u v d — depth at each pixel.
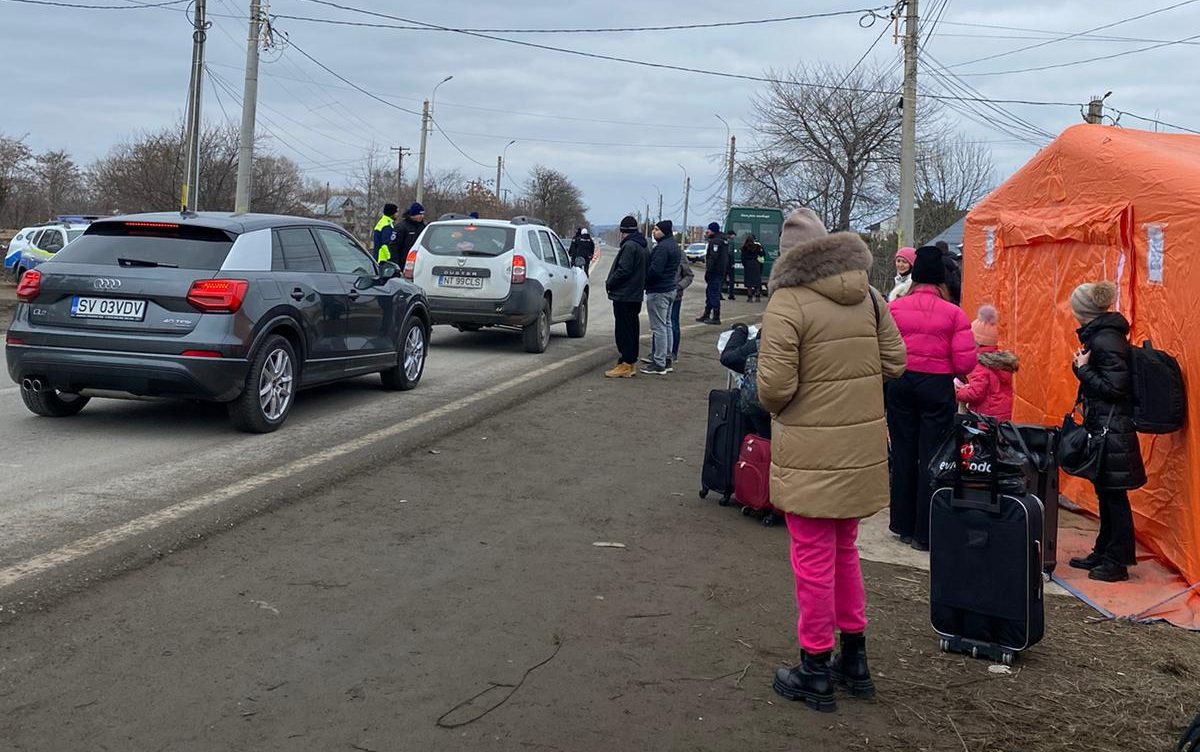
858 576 4.00
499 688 3.82
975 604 4.38
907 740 3.63
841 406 3.77
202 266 7.52
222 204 38.91
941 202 48.25
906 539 6.26
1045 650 4.58
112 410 8.73
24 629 4.09
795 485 3.80
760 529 6.18
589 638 4.35
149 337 7.26
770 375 3.74
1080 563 5.85
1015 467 4.41
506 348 14.41
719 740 3.54
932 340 5.95
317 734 3.40
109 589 4.58
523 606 4.68
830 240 3.79
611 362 13.36
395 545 5.44
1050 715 3.89
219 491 6.18
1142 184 6.20
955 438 4.46
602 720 3.63
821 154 47.47
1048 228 7.33
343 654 4.04
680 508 6.56
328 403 9.50
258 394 7.75
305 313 8.32
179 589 4.63
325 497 6.30
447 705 3.67
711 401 6.73
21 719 3.39
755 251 28.48
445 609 4.58
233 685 3.72
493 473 7.17
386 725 3.49
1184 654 4.58
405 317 10.19
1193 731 3.46
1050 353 7.41
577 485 6.97
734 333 6.68
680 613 4.71
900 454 6.21
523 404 9.93
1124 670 4.38
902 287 7.84
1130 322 6.28
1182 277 5.70
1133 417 5.43
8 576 4.59
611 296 11.78
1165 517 5.80
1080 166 7.07
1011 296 8.22
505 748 3.39
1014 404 8.11
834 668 4.06
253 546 5.29
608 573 5.20
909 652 4.47
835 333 3.77
